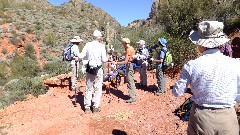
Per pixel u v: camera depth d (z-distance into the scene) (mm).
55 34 41156
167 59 7809
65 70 12727
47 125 6484
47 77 11070
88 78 6840
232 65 2861
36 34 38844
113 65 8938
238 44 11680
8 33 36750
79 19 52344
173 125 6094
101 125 6281
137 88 8703
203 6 15523
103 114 6871
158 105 7254
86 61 6746
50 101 8039
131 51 7383
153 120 6410
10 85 10281
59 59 34625
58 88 9164
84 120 6586
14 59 31828
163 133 5766
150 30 20156
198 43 2939
